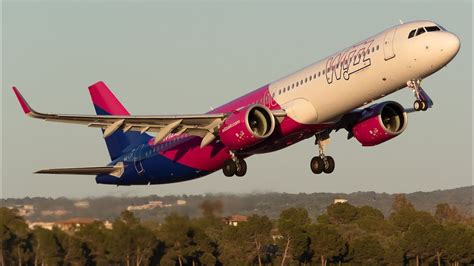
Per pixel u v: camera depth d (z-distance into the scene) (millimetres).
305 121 109250
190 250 132125
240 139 108000
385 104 115250
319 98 108188
